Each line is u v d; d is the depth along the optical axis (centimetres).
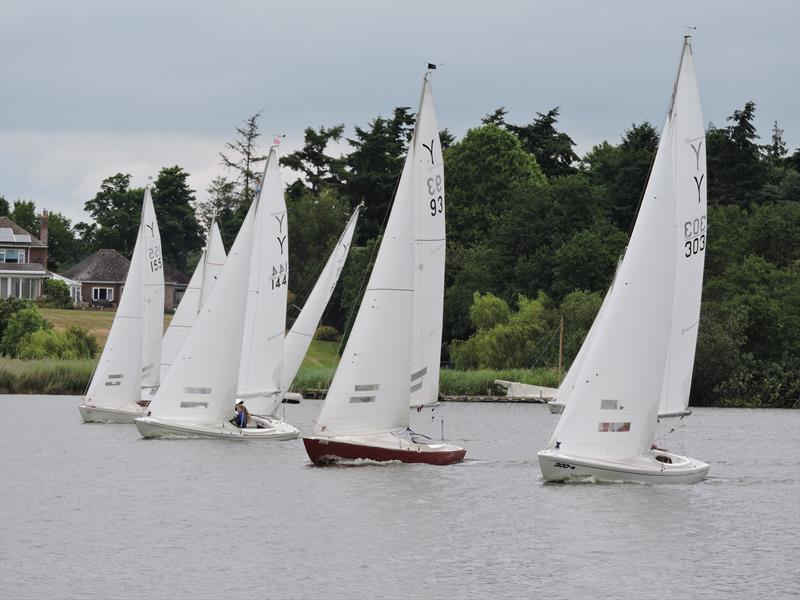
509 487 6938
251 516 6119
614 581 4962
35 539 5606
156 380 11194
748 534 5869
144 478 7281
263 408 9638
